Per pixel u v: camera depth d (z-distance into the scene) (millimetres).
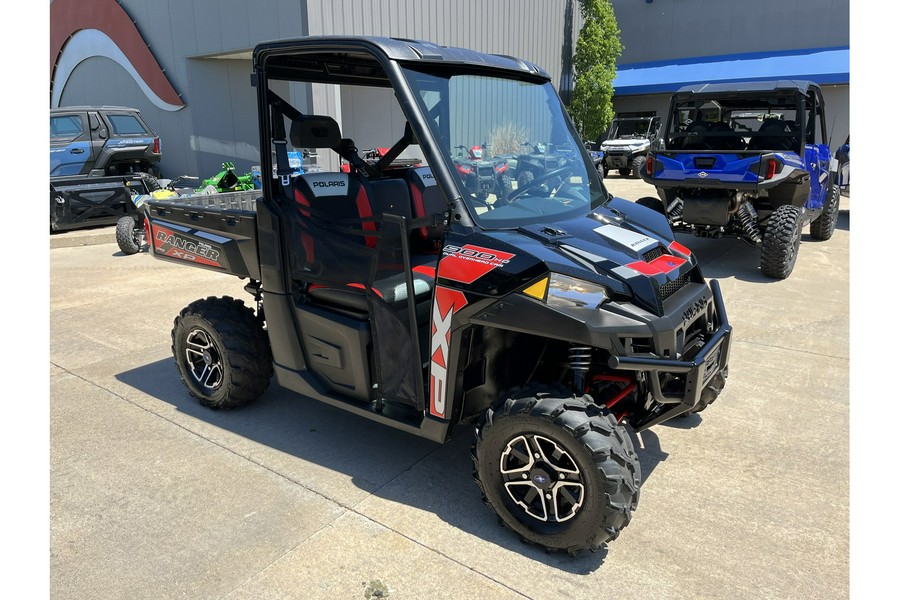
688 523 2754
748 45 21422
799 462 3246
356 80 3764
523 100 3152
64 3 16234
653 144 7371
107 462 3252
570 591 2338
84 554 2543
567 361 2910
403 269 2717
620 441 2373
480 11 15219
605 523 2352
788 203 7027
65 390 4160
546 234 2615
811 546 2590
